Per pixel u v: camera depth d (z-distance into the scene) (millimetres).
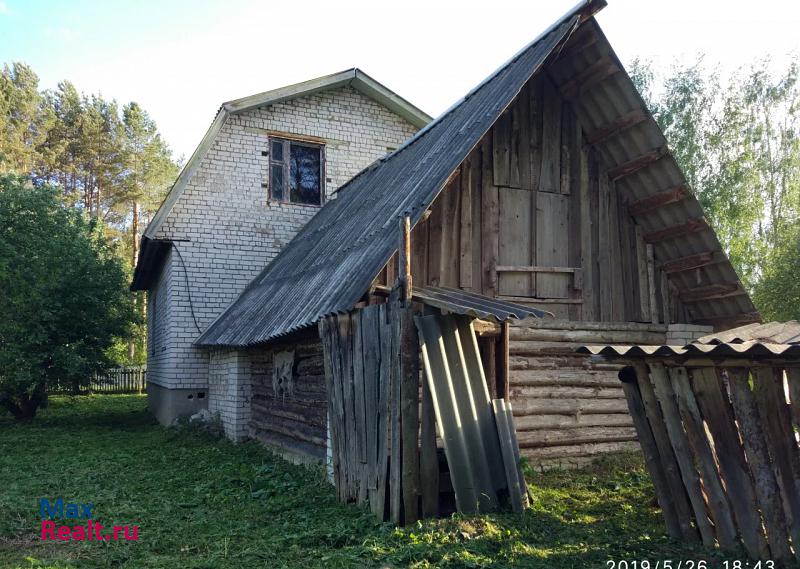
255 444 11430
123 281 18250
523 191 8969
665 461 5754
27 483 8609
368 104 17750
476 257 8484
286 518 6641
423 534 5695
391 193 9906
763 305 18219
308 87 16703
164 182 38906
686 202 9016
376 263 7125
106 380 21500
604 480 8172
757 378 5008
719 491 5293
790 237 19734
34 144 33188
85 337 17188
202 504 7367
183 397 15055
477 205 8602
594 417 9250
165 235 15312
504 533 5828
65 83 36969
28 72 34688
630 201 9656
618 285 9484
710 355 5035
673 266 9719
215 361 14391
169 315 15297
